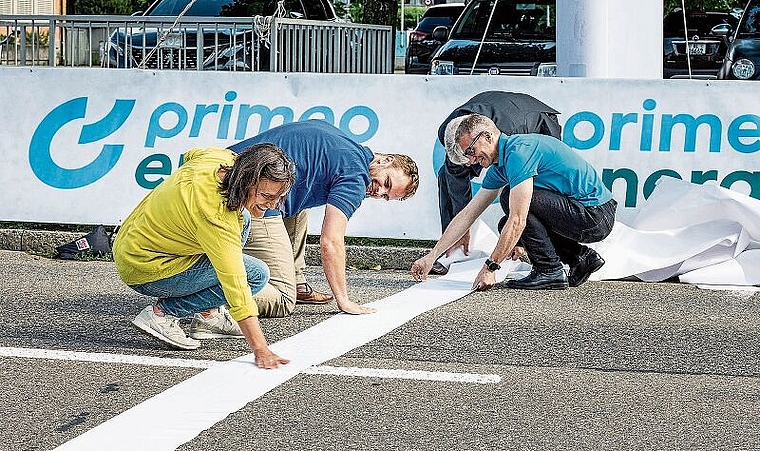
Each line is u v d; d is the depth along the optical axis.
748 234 7.48
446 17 21.77
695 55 18.55
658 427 4.47
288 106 8.70
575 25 9.01
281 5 12.22
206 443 4.23
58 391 4.86
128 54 12.86
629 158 8.27
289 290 6.34
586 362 5.43
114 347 5.62
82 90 8.97
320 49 12.75
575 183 6.93
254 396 4.80
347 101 8.61
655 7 9.09
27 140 8.99
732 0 24.22
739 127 8.16
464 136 6.72
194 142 8.79
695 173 8.20
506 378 5.13
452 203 7.92
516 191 6.75
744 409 4.71
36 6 28.77
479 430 4.41
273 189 4.78
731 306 6.77
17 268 7.96
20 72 9.02
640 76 9.16
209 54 12.71
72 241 8.52
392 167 6.08
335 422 4.49
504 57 16.94
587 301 6.87
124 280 5.36
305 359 5.39
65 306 6.63
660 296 7.05
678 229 7.60
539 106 7.84
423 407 4.69
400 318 6.32
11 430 4.35
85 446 4.19
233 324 5.79
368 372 5.19
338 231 6.14
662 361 5.47
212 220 4.89
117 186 8.87
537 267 7.20
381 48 14.12
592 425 4.49
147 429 4.38
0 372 5.15
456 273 7.68
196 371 5.18
